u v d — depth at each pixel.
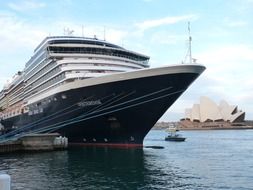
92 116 47.16
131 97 43.34
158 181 27.11
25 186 25.36
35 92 62.72
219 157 47.59
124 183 26.19
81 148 53.28
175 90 41.78
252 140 104.94
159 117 45.03
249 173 31.95
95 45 53.31
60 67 50.03
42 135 53.16
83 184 25.80
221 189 24.45
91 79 44.88
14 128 77.50
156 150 57.84
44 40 56.81
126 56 55.34
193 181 27.41
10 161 41.12
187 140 105.44
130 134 47.59
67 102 48.97
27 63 69.00
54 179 28.08
